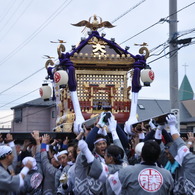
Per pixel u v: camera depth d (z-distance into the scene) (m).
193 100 38.97
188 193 5.19
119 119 8.36
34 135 7.22
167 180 4.60
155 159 4.65
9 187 4.83
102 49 8.44
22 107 43.50
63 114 8.95
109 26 8.76
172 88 12.19
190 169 5.15
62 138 7.86
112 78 8.61
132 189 4.54
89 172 4.95
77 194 5.74
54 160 7.72
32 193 6.99
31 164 5.06
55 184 7.08
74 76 7.71
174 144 5.39
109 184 4.72
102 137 5.62
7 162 5.20
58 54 7.81
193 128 33.88
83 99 8.40
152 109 37.38
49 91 9.11
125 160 5.62
